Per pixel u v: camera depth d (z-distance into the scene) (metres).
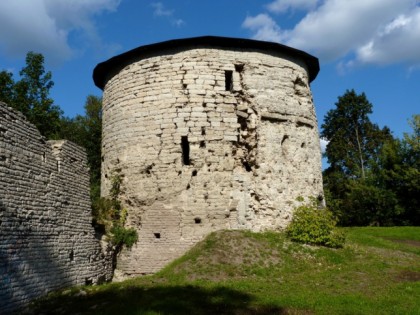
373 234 26.84
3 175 10.42
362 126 47.97
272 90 18.05
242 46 18.02
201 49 17.61
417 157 39.03
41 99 29.88
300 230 16.08
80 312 9.80
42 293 11.48
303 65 19.72
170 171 16.61
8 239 10.30
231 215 16.45
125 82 18.31
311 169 18.52
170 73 17.47
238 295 10.65
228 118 17.14
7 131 10.77
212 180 16.55
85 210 14.68
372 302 9.95
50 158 12.81
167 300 10.07
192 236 16.08
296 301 10.02
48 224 12.20
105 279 15.57
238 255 14.23
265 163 17.27
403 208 37.72
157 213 16.48
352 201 40.44
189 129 16.81
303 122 18.69
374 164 41.34
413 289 11.13
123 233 16.64
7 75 29.16
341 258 14.74
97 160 37.19
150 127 17.20
